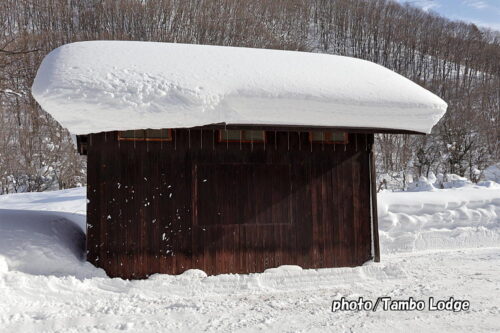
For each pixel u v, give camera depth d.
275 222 9.01
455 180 19.97
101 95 7.32
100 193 8.30
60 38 45.81
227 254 8.73
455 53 75.06
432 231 11.80
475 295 6.95
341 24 80.69
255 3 69.75
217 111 7.77
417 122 8.71
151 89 7.51
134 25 55.53
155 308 6.51
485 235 12.00
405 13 84.94
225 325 5.69
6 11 28.17
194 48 9.25
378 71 9.48
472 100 50.28
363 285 7.90
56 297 6.88
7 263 7.38
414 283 7.89
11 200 17.55
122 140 8.45
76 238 9.05
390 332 5.34
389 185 30.44
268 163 9.08
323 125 8.38
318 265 9.15
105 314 6.15
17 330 5.47
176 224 8.56
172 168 8.64
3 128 27.55
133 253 8.34
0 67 15.85
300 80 8.42
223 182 8.84
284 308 6.48
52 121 28.66
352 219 9.41
